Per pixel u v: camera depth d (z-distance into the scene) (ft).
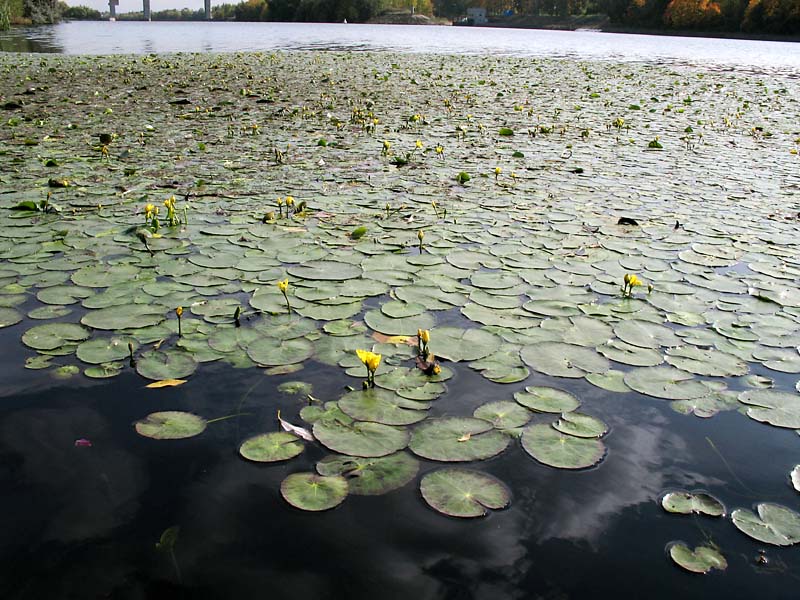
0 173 15.15
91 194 13.48
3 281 8.86
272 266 9.68
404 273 9.50
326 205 13.08
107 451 5.41
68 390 6.28
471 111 29.04
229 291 8.75
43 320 7.73
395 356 7.12
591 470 5.34
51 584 4.13
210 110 27.02
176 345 7.23
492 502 4.95
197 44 85.81
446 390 6.49
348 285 9.03
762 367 7.13
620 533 4.68
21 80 36.24
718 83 45.62
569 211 13.00
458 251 10.50
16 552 4.37
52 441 5.51
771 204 13.83
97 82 36.60
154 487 5.00
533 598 4.13
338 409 6.09
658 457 5.56
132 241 10.63
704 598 4.16
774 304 8.71
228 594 4.08
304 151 18.76
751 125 26.48
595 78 47.91
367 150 19.13
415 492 5.03
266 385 6.48
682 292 9.05
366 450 5.51
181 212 12.34
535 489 5.11
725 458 5.56
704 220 12.53
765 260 10.33
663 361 7.21
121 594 4.08
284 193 13.97
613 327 7.97
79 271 9.29
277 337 7.47
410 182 15.25
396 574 4.27
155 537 4.53
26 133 20.57
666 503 4.99
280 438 5.63
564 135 22.88
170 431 5.68
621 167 17.57
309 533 4.60
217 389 6.40
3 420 5.76
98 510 4.76
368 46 86.89
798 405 6.38
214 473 5.18
